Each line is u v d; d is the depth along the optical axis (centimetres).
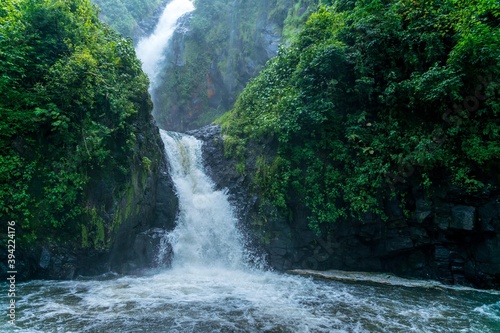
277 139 1297
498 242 951
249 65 2586
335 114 1194
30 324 654
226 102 2834
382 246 1134
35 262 952
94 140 992
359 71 1154
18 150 951
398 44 1153
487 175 957
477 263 995
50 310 732
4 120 929
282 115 1270
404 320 739
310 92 1220
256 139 1411
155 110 3073
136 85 1233
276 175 1223
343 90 1209
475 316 769
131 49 1294
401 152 1079
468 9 1026
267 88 1510
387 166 1077
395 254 1130
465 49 957
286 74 1463
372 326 702
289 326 691
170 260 1198
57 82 986
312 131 1209
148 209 1221
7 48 962
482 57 927
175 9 3762
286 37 2181
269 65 1677
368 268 1167
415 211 1066
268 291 943
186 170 1520
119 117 1091
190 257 1248
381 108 1169
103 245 1005
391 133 1094
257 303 832
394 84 1096
